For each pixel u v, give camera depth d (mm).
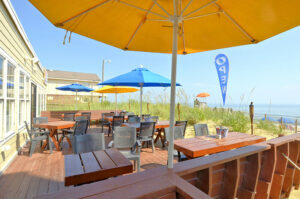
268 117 7273
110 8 1434
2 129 3215
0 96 3207
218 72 4781
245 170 1933
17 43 4094
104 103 11641
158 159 3779
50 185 2652
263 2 1226
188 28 1756
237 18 1480
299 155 2627
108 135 6133
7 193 2422
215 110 8859
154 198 954
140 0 1456
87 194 917
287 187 2463
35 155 4055
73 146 2439
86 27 1507
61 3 1204
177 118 7953
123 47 1907
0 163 3041
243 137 2828
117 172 1677
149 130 4105
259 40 1613
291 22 1305
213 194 1646
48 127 4238
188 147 2223
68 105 12055
